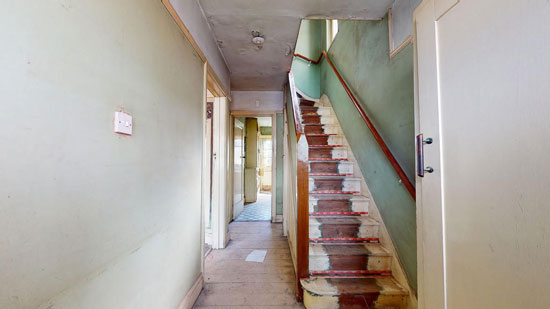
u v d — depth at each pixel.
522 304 0.65
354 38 3.00
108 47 0.87
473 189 0.82
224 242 3.08
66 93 0.70
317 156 3.20
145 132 1.13
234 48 2.58
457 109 0.89
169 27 1.38
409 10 1.73
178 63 1.51
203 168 2.05
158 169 1.26
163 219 1.33
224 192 3.11
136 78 1.05
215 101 3.12
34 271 0.62
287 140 3.38
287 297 1.94
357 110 2.60
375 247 2.13
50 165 0.65
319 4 1.91
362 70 2.70
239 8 1.93
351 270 2.00
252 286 2.11
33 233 0.61
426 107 1.06
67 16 0.70
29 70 0.60
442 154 0.96
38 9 0.62
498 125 0.73
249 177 6.59
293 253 2.48
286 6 1.92
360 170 2.73
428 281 1.04
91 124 0.79
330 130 3.61
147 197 1.16
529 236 0.64
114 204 0.91
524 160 0.65
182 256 1.62
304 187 1.93
